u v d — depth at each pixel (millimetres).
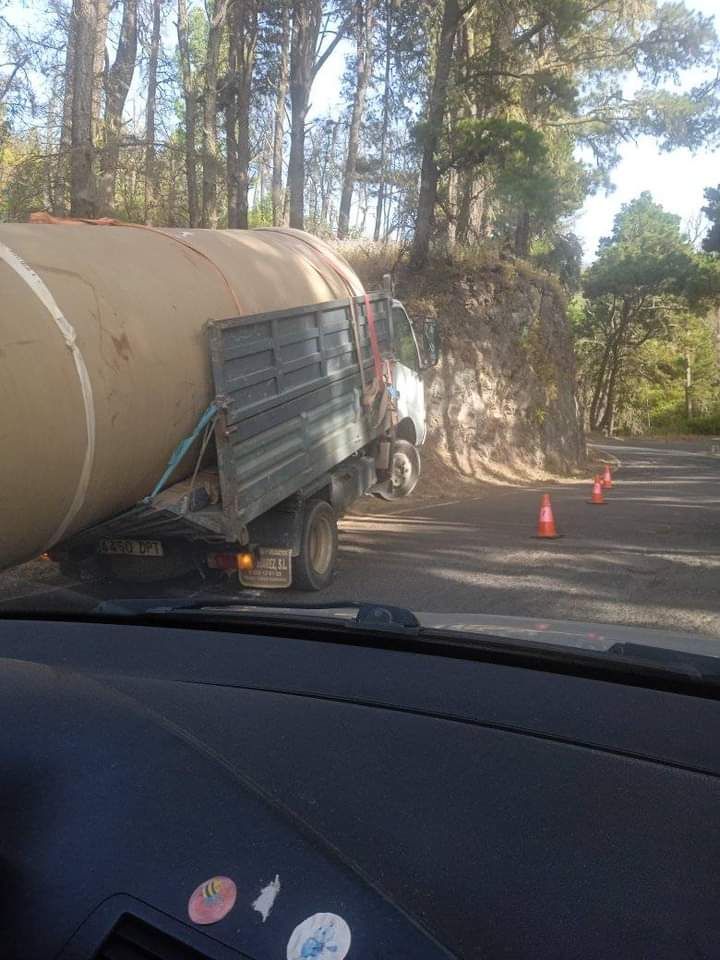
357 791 2158
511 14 22469
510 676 3023
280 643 3480
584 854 1895
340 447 9086
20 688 2580
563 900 1746
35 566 8516
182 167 18719
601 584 8734
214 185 20031
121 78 19344
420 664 3164
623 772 2271
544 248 41562
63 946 1664
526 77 22359
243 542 7402
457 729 2543
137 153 18422
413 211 33906
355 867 1779
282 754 2369
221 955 1577
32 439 5094
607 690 2885
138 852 1818
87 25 14016
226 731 2529
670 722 2609
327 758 2342
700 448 42344
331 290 9266
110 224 7160
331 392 8875
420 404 12836
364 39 34000
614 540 11195
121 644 3545
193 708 2717
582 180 33688
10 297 5164
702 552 10336
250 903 1666
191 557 7730
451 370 20156
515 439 21188
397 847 1916
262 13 29219
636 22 24922
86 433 5473
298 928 1601
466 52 26281
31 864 1831
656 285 53625
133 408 5895
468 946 1623
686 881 1810
